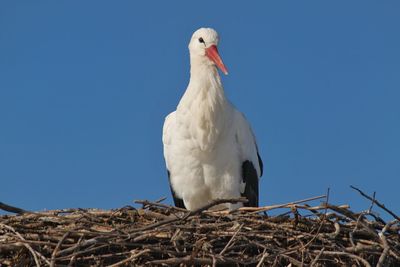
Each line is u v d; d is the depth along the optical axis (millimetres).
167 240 11680
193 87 14438
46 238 11586
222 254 11531
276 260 11422
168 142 14711
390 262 11945
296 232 11859
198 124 14242
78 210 12266
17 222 11922
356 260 11727
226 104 14430
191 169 14492
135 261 11477
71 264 11086
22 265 11305
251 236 11781
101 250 11508
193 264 11453
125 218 12289
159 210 12617
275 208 12023
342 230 12023
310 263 11445
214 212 12219
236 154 14570
